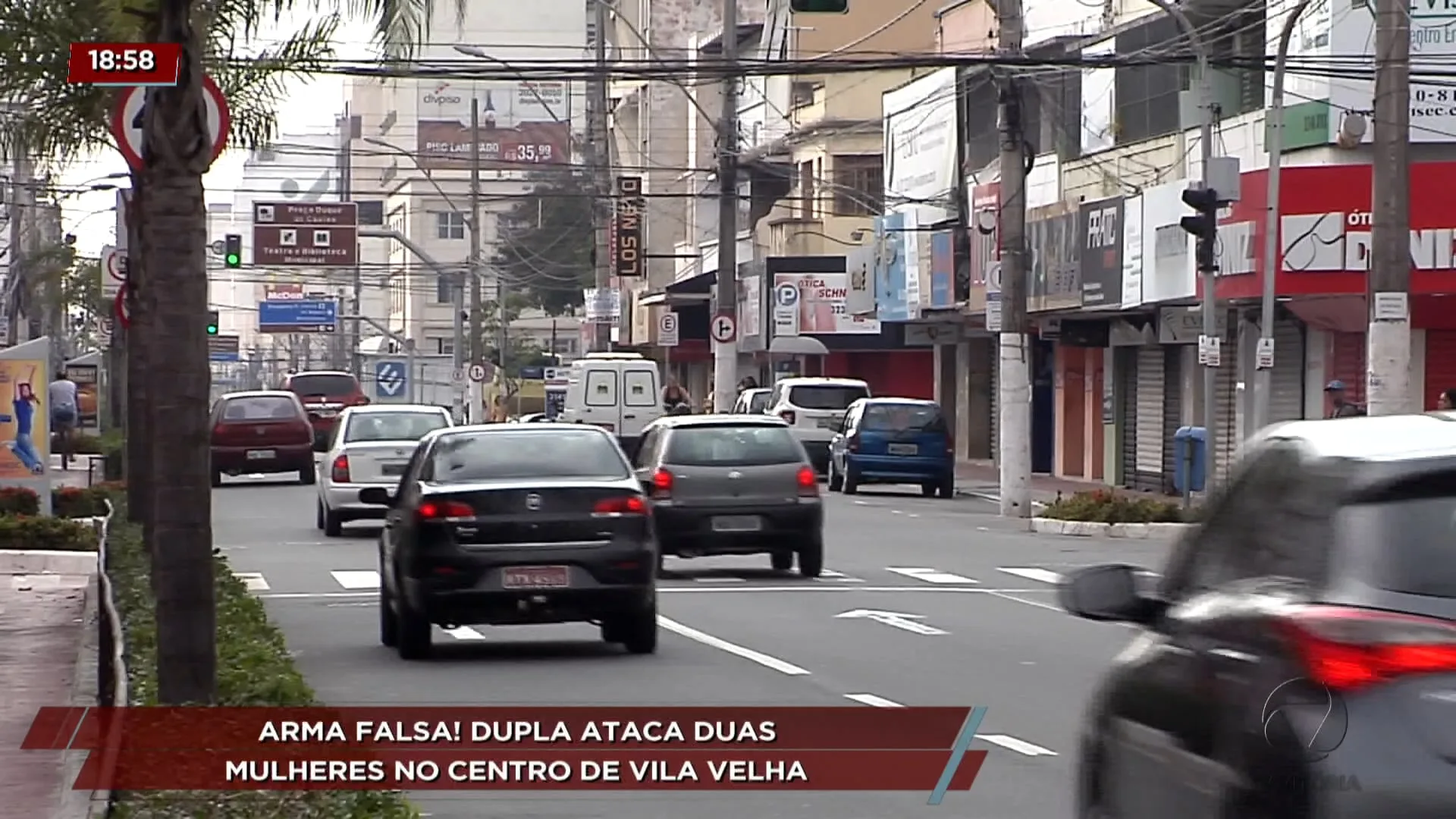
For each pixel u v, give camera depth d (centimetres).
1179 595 1686
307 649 4366
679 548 5847
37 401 6950
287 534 7838
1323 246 7875
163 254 2769
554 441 4278
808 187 15988
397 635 4341
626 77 7662
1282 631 1339
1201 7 9319
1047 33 11488
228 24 4059
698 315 18288
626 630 4231
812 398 12038
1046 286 10819
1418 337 8056
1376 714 1249
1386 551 1322
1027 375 8762
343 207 18888
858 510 9269
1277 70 7412
